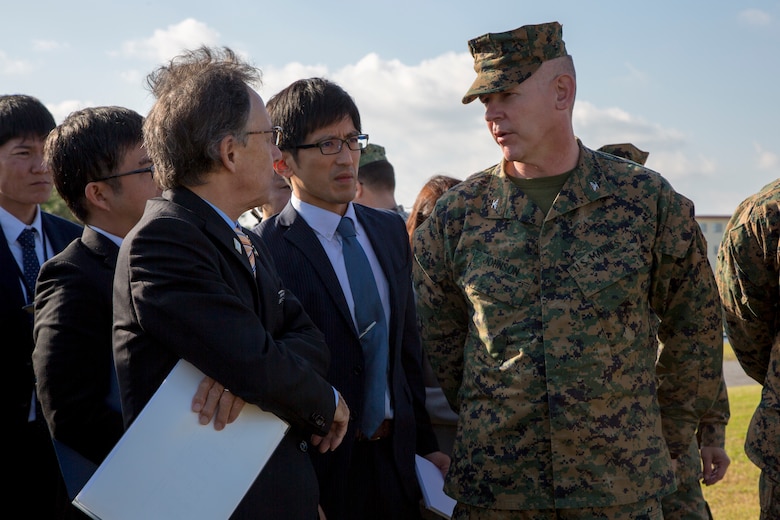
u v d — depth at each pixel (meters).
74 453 2.48
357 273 3.11
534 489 2.77
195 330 1.99
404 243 3.36
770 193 3.02
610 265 2.80
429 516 3.59
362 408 3.00
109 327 2.58
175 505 1.93
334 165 3.06
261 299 2.29
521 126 2.84
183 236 2.06
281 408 2.08
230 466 2.01
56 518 2.57
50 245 3.41
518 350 2.82
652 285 2.90
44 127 3.29
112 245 2.70
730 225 3.19
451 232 3.10
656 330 3.07
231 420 2.04
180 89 2.20
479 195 3.07
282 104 3.12
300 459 2.25
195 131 2.16
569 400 2.73
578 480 2.72
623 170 2.92
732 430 8.82
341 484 2.92
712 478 3.68
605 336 2.77
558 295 2.81
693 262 2.84
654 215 2.85
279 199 4.11
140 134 2.80
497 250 2.94
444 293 3.15
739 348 3.30
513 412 2.79
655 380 2.90
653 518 2.76
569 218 2.87
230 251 2.18
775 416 2.93
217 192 2.23
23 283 3.22
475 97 2.92
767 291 3.09
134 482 1.91
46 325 2.52
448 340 3.19
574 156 2.94
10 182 3.23
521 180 2.98
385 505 3.01
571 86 2.90
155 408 1.96
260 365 2.02
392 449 3.06
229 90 2.21
